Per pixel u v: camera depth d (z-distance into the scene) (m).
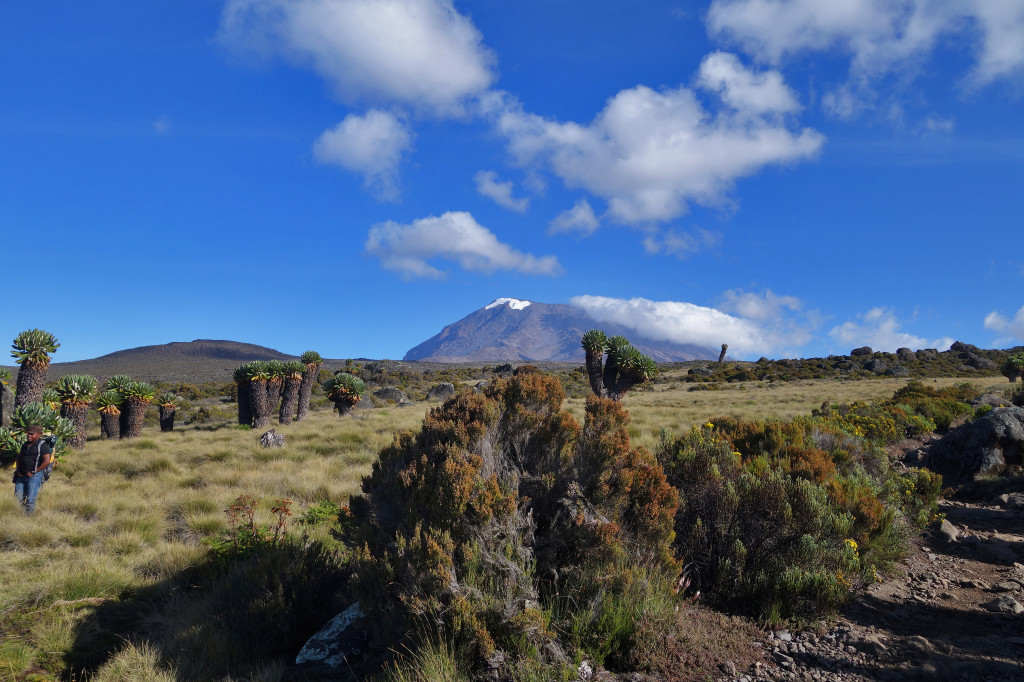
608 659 3.80
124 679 3.99
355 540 5.08
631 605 3.99
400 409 28.03
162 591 5.96
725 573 4.93
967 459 11.33
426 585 3.79
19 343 16.95
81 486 10.38
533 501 4.89
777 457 7.84
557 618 3.98
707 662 3.82
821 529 5.30
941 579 5.76
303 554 5.41
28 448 8.70
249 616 4.71
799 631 4.42
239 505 7.16
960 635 4.35
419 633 3.63
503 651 3.59
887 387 41.75
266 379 22.73
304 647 4.36
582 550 4.39
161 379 96.19
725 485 5.74
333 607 5.00
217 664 4.17
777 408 24.98
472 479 4.38
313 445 14.89
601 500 4.68
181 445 15.49
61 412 17.20
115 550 7.19
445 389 40.00
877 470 9.12
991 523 8.11
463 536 4.17
